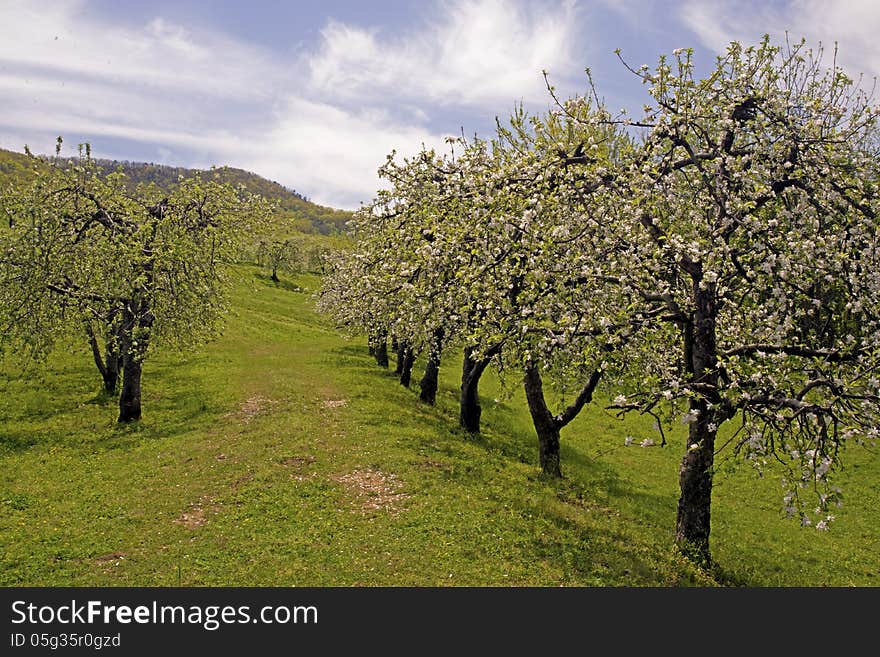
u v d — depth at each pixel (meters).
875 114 14.58
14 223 24.11
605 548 15.92
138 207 25.69
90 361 38.47
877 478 27.77
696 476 16.28
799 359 14.69
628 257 14.78
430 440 24.89
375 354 52.66
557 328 14.69
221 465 21.08
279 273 104.88
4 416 27.47
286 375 38.56
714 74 14.94
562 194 14.74
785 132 14.56
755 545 20.45
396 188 20.61
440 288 16.83
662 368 15.31
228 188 27.56
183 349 28.45
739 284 15.41
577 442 31.70
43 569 13.59
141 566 13.82
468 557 14.56
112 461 21.80
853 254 14.25
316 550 14.66
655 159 15.86
